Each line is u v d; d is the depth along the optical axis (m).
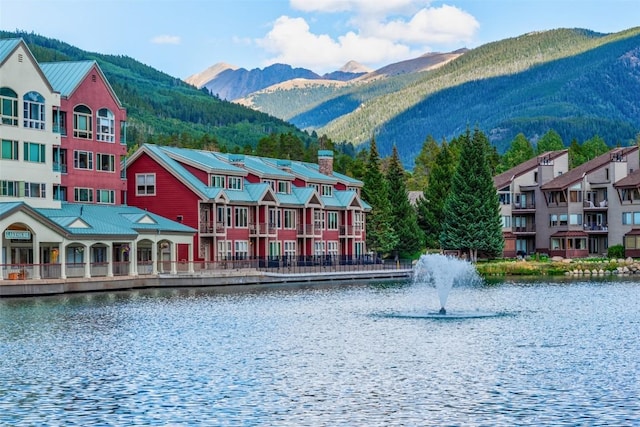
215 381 42.03
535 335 57.00
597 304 78.12
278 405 37.41
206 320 65.00
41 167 92.88
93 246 97.00
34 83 92.38
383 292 94.06
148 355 49.16
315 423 34.72
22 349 50.88
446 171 157.38
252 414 35.97
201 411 36.41
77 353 49.66
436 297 87.00
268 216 120.75
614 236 147.12
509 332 58.62
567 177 153.75
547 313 70.69
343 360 47.62
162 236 100.19
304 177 132.75
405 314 70.00
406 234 145.38
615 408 36.44
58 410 36.62
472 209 133.50
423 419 35.19
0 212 80.19
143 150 111.12
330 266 120.81
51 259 91.94
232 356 48.88
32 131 92.00
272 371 44.50
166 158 111.38
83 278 87.12
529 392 39.47
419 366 45.81
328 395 39.19
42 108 93.44
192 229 106.25
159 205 110.81
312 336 56.84
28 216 82.06
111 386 40.94
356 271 120.00
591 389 39.91
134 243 94.44
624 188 145.62
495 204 134.75
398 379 42.50
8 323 61.78
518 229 157.88
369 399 38.47
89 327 60.16
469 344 53.19
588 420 34.69
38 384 41.34
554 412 35.94
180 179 109.25
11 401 38.12
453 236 134.00
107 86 105.00
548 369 44.62
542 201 154.88
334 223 136.00
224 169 113.94
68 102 99.38
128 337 55.88
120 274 92.81
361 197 147.62
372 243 144.50
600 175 150.00
